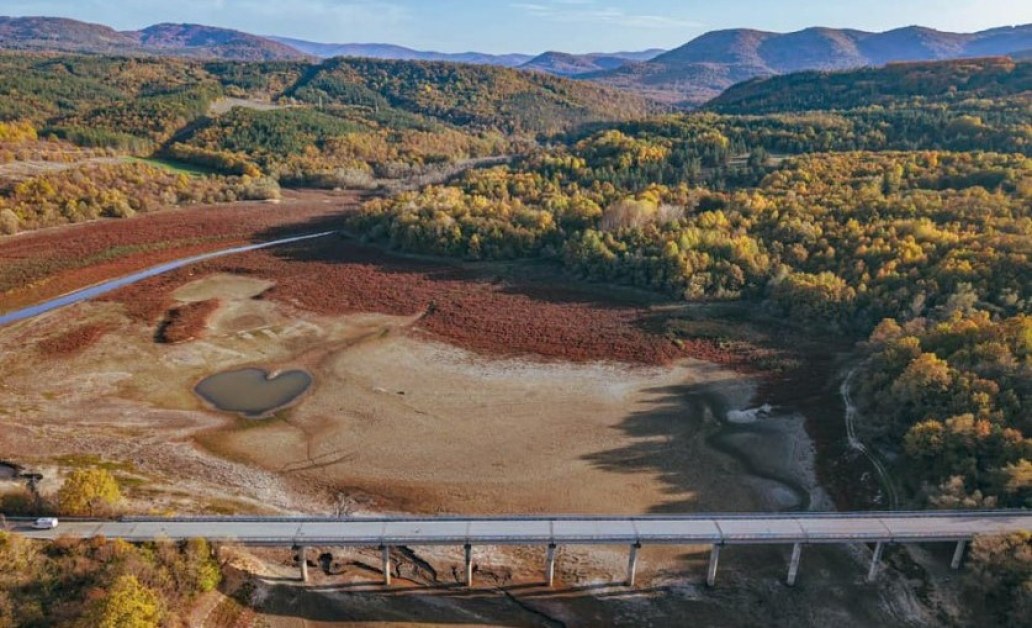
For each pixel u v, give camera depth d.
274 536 51.72
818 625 51.09
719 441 74.06
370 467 68.31
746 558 57.22
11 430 71.94
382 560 53.81
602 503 63.88
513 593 53.41
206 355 91.44
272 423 75.69
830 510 63.03
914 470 64.44
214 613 48.56
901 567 55.38
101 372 85.56
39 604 44.59
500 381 86.44
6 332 96.12
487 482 66.50
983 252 94.88
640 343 97.56
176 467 67.06
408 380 86.25
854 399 80.06
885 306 96.50
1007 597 50.19
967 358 70.81
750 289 110.75
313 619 49.69
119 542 49.00
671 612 52.12
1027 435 60.91
